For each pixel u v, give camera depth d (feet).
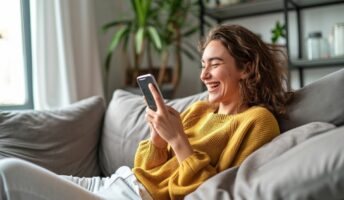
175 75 8.93
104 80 9.53
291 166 2.54
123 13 10.23
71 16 7.90
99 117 5.95
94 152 5.74
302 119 3.85
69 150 5.41
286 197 2.43
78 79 7.98
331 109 3.75
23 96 7.75
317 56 7.83
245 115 3.76
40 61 7.42
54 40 7.60
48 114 5.58
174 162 3.87
